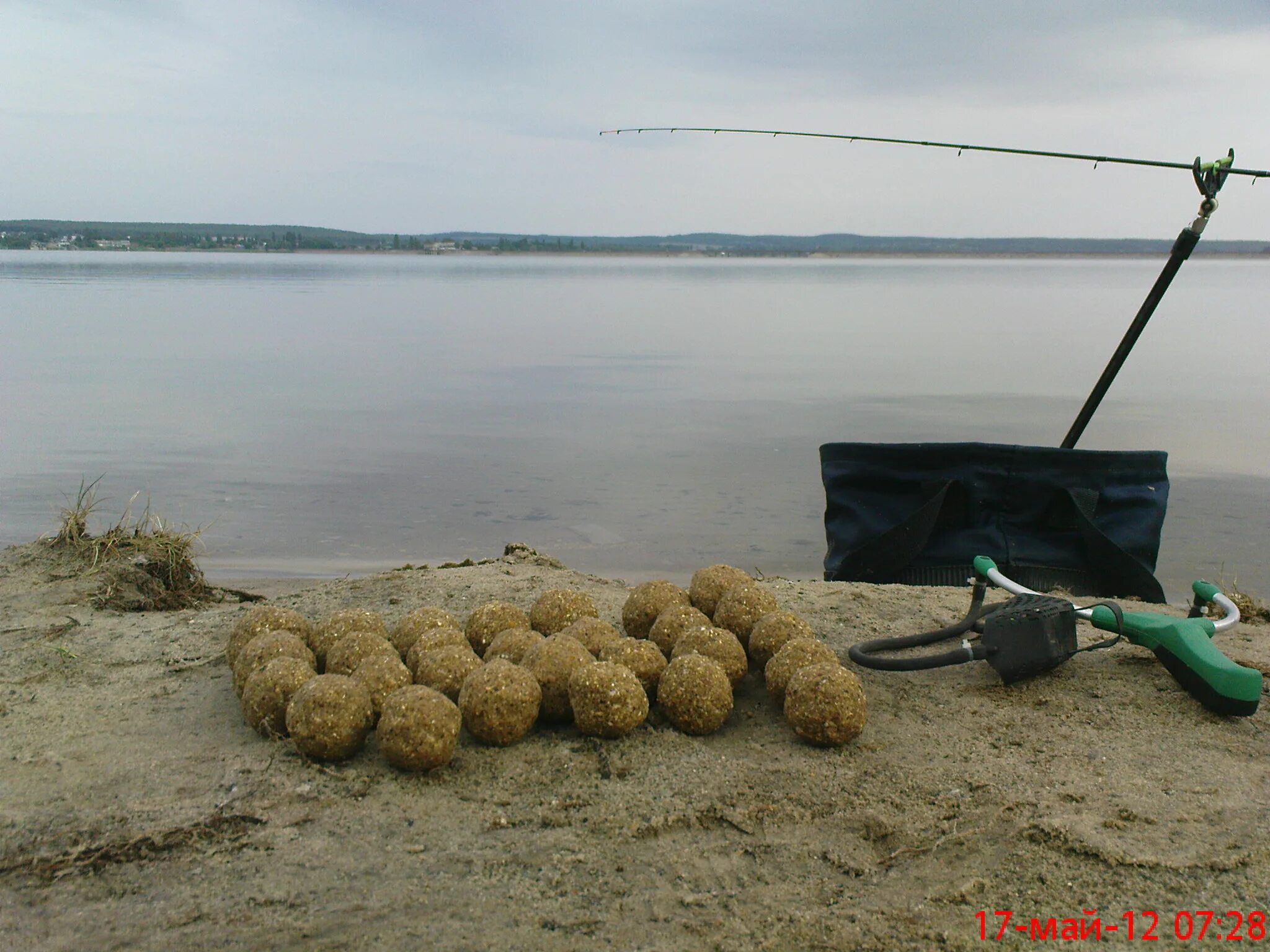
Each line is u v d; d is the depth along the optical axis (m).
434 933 2.84
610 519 9.84
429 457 12.65
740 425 15.04
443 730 3.73
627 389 19.09
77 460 12.12
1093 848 3.21
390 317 38.81
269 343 27.66
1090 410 6.36
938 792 3.59
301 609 5.92
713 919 2.92
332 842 3.29
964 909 2.97
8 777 3.66
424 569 6.94
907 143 6.67
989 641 4.50
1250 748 3.90
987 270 177.75
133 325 32.62
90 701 4.41
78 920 2.90
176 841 3.27
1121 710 4.25
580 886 3.06
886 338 31.91
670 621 4.79
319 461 12.28
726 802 3.54
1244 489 11.20
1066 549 6.00
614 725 4.00
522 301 53.03
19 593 5.96
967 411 16.34
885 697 4.45
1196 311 46.84
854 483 6.33
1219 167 5.62
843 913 2.95
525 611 5.67
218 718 4.23
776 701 4.38
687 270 162.00
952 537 6.11
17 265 124.44
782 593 5.93
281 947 2.78
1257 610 5.75
